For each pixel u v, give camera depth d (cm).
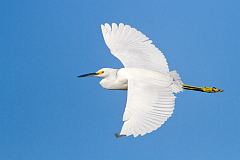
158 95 1399
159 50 1578
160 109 1370
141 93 1398
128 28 1619
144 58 1566
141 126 1320
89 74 1622
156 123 1333
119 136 1297
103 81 1608
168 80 1469
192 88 1706
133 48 1588
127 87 1560
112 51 1586
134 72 1484
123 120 1332
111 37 1612
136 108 1356
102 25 1631
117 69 1622
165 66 1553
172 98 1395
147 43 1592
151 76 1462
